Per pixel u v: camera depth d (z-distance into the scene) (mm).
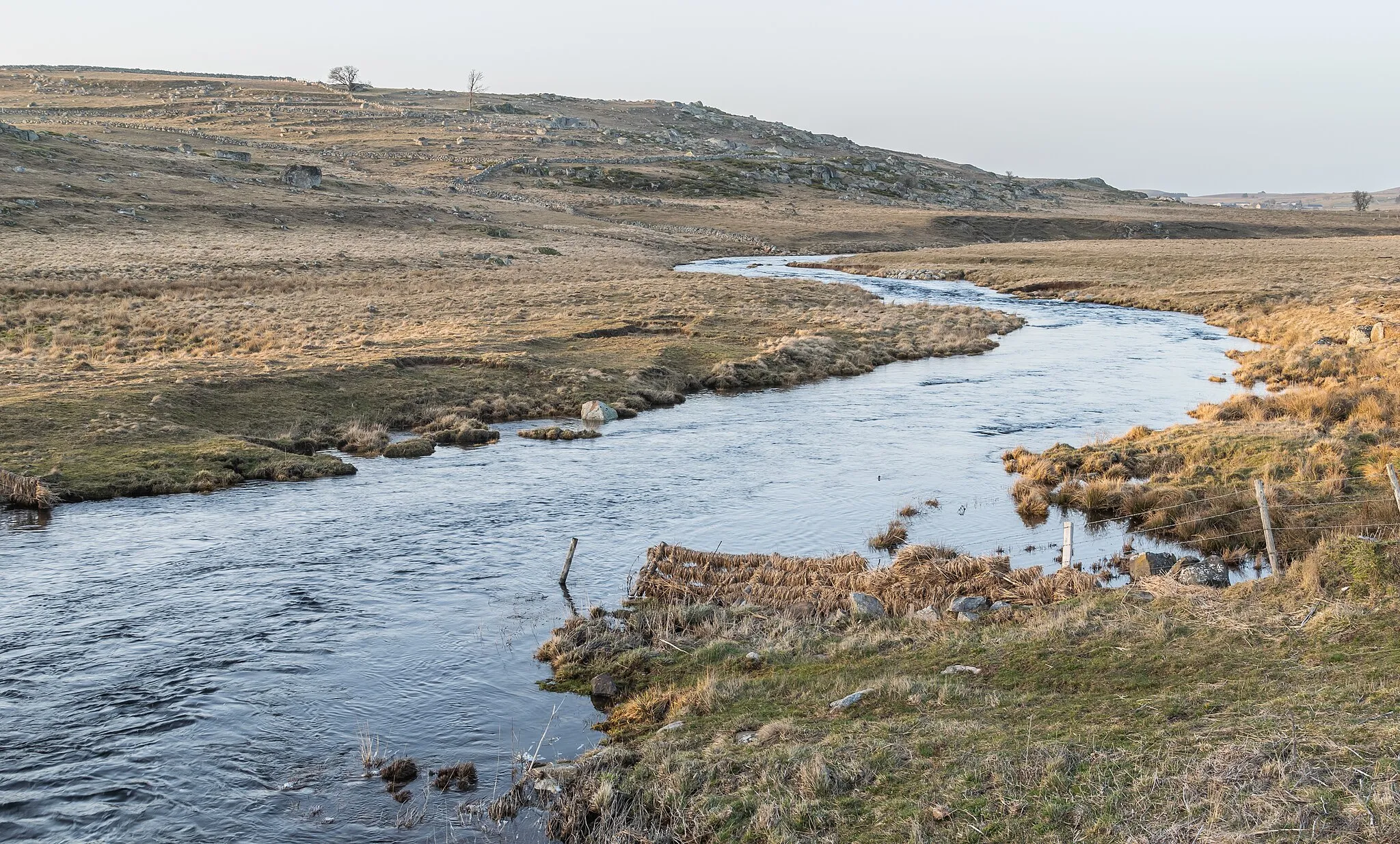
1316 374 42094
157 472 26969
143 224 97500
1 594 18250
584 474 28766
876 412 38531
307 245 94375
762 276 95500
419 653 15883
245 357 42375
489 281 77812
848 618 17125
